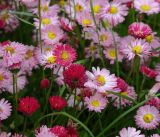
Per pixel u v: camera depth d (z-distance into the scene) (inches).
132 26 22.5
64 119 21.2
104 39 24.7
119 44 24.4
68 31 24.4
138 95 22.3
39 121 20.8
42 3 26.8
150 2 26.0
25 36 27.5
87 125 22.8
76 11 25.9
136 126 22.2
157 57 26.2
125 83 21.6
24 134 20.9
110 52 24.5
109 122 22.7
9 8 27.3
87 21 24.9
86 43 27.0
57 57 20.5
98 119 21.6
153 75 22.3
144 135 20.3
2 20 25.8
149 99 20.6
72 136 19.1
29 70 24.0
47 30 24.1
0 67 22.1
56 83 24.4
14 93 21.5
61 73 23.1
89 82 20.4
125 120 22.2
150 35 24.4
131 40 23.5
